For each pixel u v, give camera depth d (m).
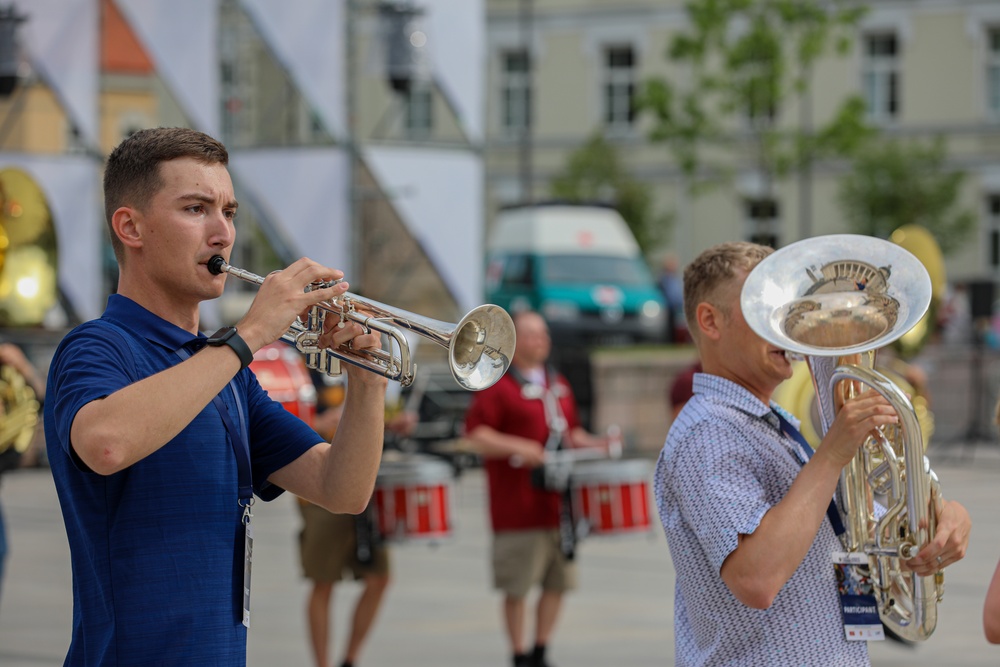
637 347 20.75
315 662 7.67
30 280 7.60
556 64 39.06
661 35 38.12
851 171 36.00
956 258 36.53
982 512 13.55
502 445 7.93
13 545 11.93
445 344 3.41
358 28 14.78
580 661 8.06
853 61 36.78
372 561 7.70
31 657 7.89
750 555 3.32
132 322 3.29
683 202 38.16
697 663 3.52
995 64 36.41
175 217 3.28
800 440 3.68
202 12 14.09
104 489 3.15
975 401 20.98
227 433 3.32
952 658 7.98
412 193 14.48
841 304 3.43
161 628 3.13
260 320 3.16
